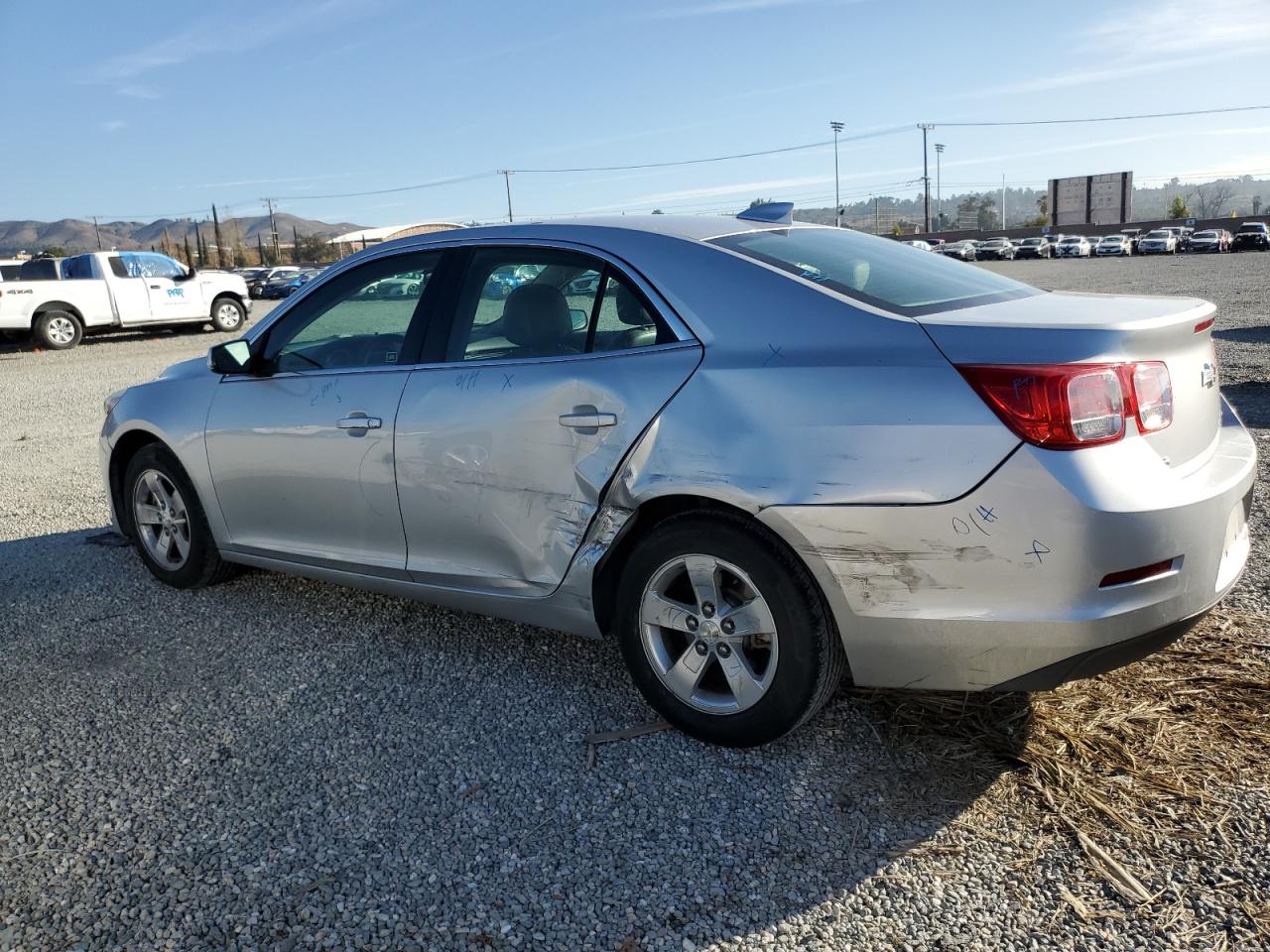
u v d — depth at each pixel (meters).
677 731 2.99
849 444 2.46
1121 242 60.56
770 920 2.17
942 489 2.37
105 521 5.74
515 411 3.05
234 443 3.88
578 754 2.88
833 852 2.38
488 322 3.24
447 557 3.34
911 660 2.52
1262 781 2.54
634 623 2.93
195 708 3.26
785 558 2.59
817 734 2.91
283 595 4.30
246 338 3.92
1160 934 2.06
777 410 2.57
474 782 2.75
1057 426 2.27
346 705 3.24
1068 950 2.04
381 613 4.05
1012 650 2.39
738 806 2.59
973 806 2.52
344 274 3.70
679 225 3.13
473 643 3.72
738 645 2.74
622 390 2.83
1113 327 2.33
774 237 3.13
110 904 2.29
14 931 2.21
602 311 2.98
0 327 17.97
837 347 2.56
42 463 7.78
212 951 2.12
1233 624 3.44
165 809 2.68
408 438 3.31
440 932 2.16
